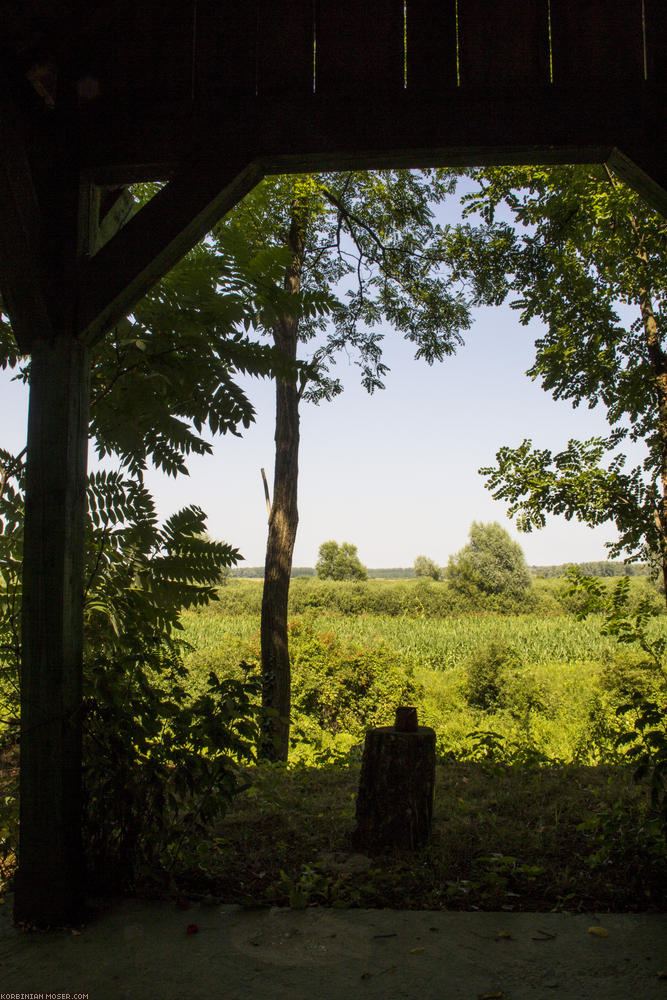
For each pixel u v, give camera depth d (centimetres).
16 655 291
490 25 264
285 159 261
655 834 270
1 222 243
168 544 294
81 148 265
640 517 520
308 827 351
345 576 5388
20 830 244
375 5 267
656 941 229
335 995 198
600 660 1734
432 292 1085
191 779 264
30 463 250
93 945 227
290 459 928
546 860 299
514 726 1179
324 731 1155
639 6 263
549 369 579
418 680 1548
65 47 265
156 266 257
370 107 260
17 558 295
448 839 325
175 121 262
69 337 253
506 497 566
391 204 1028
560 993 198
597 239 548
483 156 263
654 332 544
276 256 300
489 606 3894
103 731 261
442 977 208
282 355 310
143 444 316
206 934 236
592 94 258
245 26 270
